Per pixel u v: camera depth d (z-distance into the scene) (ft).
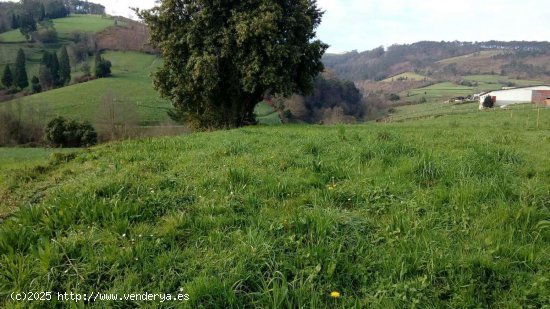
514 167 24.25
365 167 23.94
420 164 22.68
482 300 11.29
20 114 160.15
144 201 17.16
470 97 280.31
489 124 75.10
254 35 73.41
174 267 12.63
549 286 11.55
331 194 18.76
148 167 24.63
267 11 74.59
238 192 19.11
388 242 14.02
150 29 82.74
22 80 254.47
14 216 16.81
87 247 13.48
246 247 13.23
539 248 13.57
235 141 34.50
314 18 86.74
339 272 12.49
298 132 46.52
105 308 10.93
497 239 13.97
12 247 13.53
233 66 79.71
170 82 84.69
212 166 24.75
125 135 140.67
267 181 20.86
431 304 11.10
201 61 74.38
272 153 28.09
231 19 75.00
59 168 29.50
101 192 18.56
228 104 88.79
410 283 11.69
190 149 32.12
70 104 200.34
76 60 306.76
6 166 41.57
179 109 93.81
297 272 12.19
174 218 15.58
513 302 11.01
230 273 12.00
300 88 91.35
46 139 136.67
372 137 36.70
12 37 334.44
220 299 11.12
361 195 18.83
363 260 12.95
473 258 12.55
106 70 267.39
